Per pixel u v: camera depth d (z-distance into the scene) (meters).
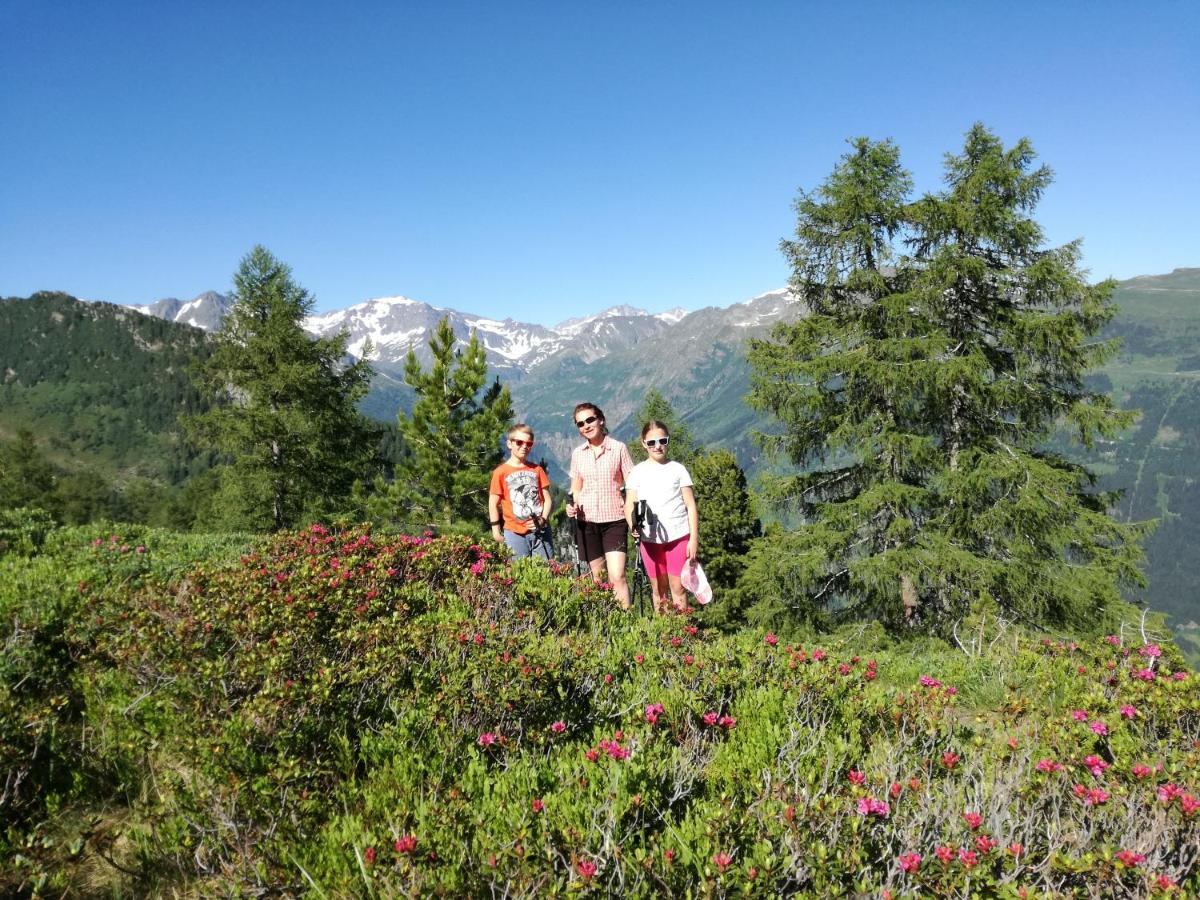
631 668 4.87
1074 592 16.41
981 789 3.14
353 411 31.41
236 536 12.38
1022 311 18.73
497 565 6.89
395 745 3.49
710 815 2.67
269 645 3.90
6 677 3.96
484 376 23.42
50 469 63.91
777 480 21.45
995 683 5.62
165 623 4.30
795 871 2.44
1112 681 4.84
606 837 2.46
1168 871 2.57
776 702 4.08
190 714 3.59
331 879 2.56
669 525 7.10
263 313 30.84
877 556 18.56
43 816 3.04
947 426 19.88
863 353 19.36
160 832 2.92
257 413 28.12
